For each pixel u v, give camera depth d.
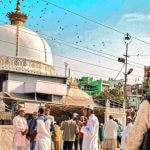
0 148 17.62
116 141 19.89
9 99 31.80
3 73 40.31
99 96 70.88
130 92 68.38
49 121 13.70
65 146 18.69
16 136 13.74
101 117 36.94
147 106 3.70
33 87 38.03
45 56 50.09
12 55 47.41
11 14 51.78
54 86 39.00
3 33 48.81
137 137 3.70
